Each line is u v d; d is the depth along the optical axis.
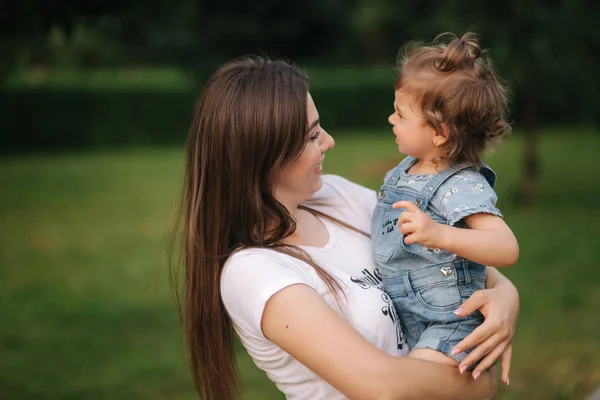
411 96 1.81
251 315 1.58
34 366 4.82
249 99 1.63
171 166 15.65
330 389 1.64
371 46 28.80
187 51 16.11
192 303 1.74
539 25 8.12
